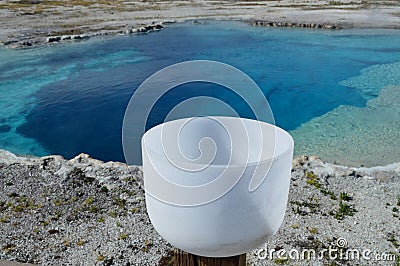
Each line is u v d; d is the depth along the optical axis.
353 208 5.32
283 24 23.53
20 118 10.50
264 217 0.94
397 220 5.02
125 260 4.36
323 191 5.72
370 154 7.91
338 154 7.92
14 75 14.21
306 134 8.96
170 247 4.54
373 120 9.70
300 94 11.89
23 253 4.50
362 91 12.03
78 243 4.68
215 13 29.14
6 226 5.02
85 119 10.36
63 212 5.33
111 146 8.95
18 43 18.97
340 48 17.77
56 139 9.28
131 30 22.00
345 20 24.66
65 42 19.62
